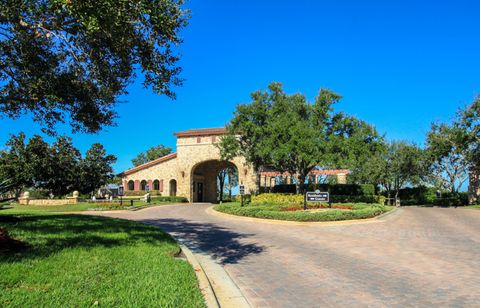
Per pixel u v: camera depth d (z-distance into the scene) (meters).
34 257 6.41
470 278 7.03
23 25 8.39
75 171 35.00
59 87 9.93
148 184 43.97
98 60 9.14
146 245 8.65
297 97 27.91
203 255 9.23
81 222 12.62
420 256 9.23
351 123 26.27
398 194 43.19
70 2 6.32
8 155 30.45
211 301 5.21
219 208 23.48
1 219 11.97
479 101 32.22
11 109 11.05
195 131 42.16
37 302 4.38
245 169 38.94
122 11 6.99
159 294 5.04
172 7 8.41
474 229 15.03
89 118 11.51
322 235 13.16
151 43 8.48
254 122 29.89
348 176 45.28
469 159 34.56
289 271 7.62
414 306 5.43
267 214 18.45
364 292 6.13
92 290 4.98
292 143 24.84
